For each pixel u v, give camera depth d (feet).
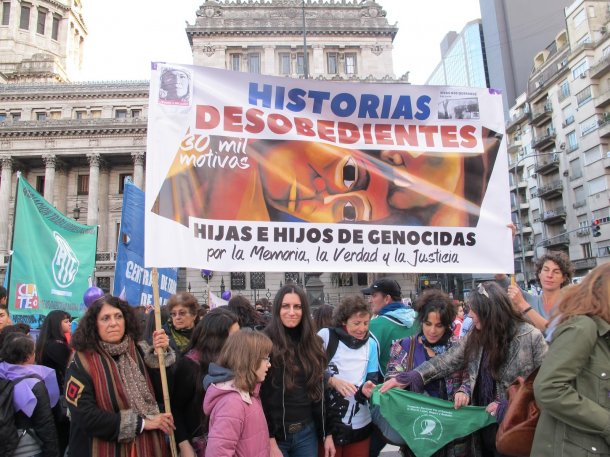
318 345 13.35
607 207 148.87
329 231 15.37
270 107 15.69
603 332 9.21
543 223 182.29
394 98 16.58
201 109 14.99
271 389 12.82
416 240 15.87
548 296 16.81
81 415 10.99
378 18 177.58
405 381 13.34
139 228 25.52
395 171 16.19
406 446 13.88
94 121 176.24
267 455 10.98
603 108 152.35
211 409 10.80
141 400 11.80
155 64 14.74
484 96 17.17
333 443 13.70
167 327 18.25
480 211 16.42
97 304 11.93
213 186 14.69
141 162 177.99
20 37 228.63
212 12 174.40
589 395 9.07
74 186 187.62
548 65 184.65
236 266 14.47
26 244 25.63
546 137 175.83
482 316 12.57
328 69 176.14
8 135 175.94
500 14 298.97
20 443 13.48
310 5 177.78
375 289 18.07
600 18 163.94
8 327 16.78
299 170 15.53
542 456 9.49
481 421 12.61
